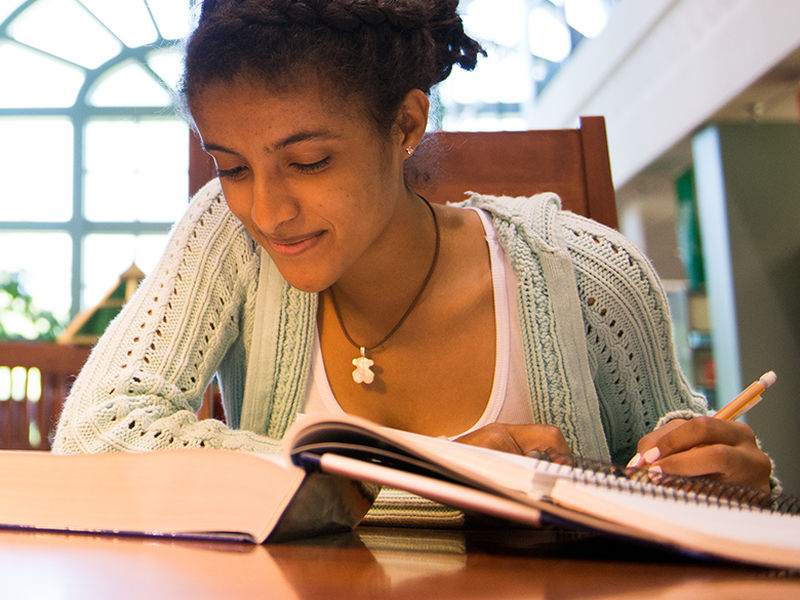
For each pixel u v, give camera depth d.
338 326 1.09
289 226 0.80
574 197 1.51
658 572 0.45
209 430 0.87
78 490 0.58
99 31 11.46
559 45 9.32
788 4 4.87
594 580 0.43
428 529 0.74
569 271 1.10
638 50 7.08
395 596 0.38
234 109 0.76
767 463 0.74
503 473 0.50
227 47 0.75
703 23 5.95
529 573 0.45
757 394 0.82
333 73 0.76
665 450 0.74
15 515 0.58
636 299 1.13
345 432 0.53
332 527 0.63
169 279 1.09
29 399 1.95
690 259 7.46
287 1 0.75
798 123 6.27
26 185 11.65
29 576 0.41
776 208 6.29
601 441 1.09
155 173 11.77
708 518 0.49
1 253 11.60
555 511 0.45
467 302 1.08
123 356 1.00
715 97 5.93
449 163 1.49
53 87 11.67
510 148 1.51
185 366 1.05
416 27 0.86
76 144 11.64
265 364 1.10
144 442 0.83
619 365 1.14
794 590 0.39
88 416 0.86
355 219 0.81
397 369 1.07
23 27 11.31
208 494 0.56
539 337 1.08
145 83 11.71
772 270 6.27
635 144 7.38
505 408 1.07
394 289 1.04
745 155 6.27
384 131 0.82
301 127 0.76
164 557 0.48
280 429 1.12
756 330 6.23
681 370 1.18
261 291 1.11
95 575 0.41
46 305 11.57
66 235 11.65
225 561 0.47
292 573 0.43
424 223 1.05
